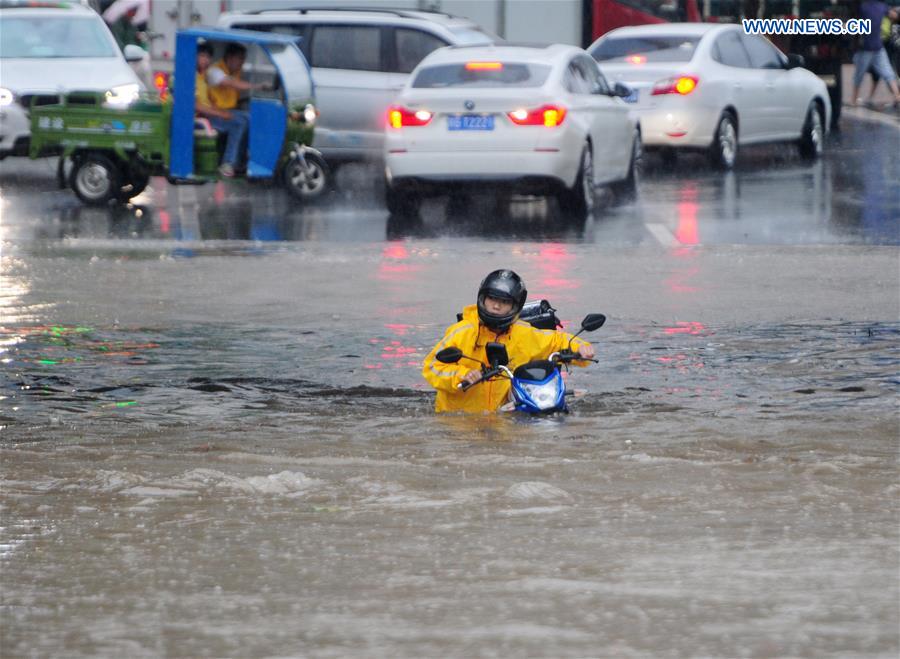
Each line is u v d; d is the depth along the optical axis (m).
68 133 48.56
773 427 19.14
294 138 50.34
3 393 22.14
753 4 83.38
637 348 25.47
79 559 13.16
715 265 35.56
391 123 45.00
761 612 11.47
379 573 12.65
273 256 37.53
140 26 78.00
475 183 44.41
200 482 16.20
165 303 30.50
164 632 11.13
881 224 43.31
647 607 11.62
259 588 12.24
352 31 53.31
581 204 45.47
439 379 20.09
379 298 31.02
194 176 48.38
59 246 39.62
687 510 14.77
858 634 10.95
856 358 24.55
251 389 22.44
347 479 16.23
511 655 10.56
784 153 65.31
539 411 19.92
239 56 49.69
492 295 20.03
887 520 14.36
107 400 21.62
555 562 12.94
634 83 56.34
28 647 10.85
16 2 60.41
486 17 61.66
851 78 99.06
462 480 16.14
